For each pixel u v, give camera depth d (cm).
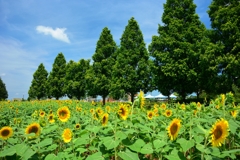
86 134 415
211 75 2452
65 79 4856
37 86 6297
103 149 332
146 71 3034
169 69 2639
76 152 404
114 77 3130
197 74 2642
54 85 5603
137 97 464
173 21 2850
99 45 3638
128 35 3206
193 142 313
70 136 412
